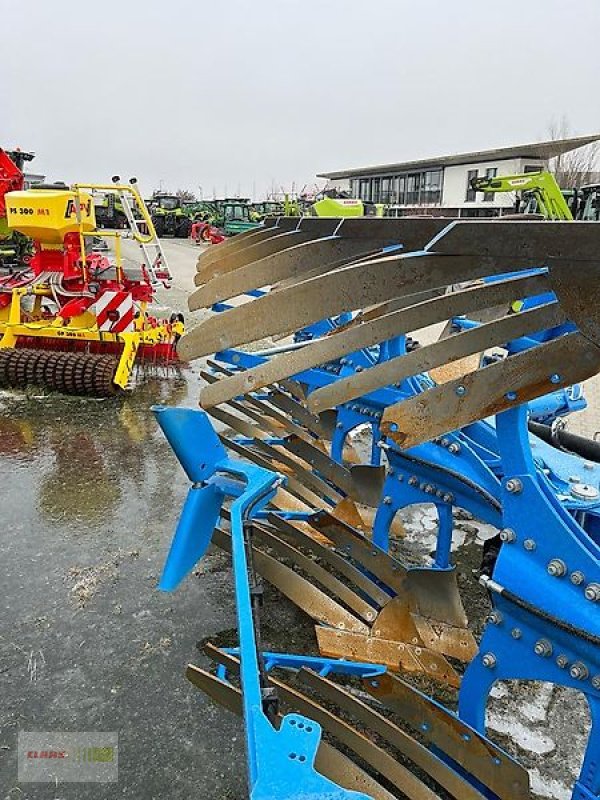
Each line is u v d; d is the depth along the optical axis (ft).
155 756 7.57
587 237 4.54
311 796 3.84
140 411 19.54
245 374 6.19
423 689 8.60
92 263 22.72
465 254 5.06
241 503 7.44
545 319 5.08
